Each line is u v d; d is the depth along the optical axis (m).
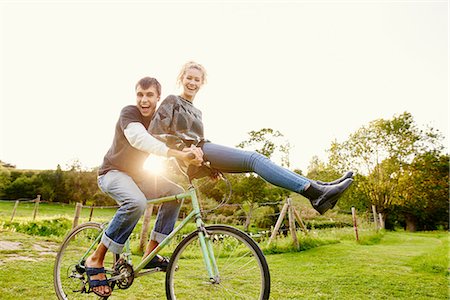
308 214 15.77
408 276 4.54
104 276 2.50
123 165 2.55
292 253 7.01
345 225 16.34
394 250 7.53
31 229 9.93
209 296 2.77
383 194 29.78
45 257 5.15
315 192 1.86
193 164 2.21
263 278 2.03
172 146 2.34
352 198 29.80
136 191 2.47
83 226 2.95
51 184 38.00
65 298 2.90
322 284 4.07
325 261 5.82
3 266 4.26
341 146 30.83
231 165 2.15
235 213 16.23
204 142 2.32
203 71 2.89
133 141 2.34
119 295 3.29
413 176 29.84
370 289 3.88
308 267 5.21
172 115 2.51
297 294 3.61
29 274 3.90
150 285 3.69
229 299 2.65
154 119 2.50
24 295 3.12
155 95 2.65
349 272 4.79
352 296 3.59
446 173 30.58
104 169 2.61
